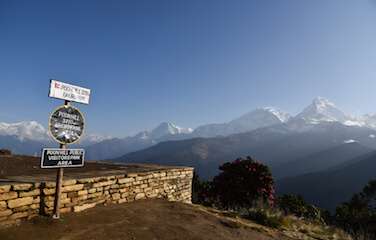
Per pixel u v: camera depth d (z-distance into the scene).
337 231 13.64
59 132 7.52
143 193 11.51
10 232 6.27
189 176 15.66
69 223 7.38
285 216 13.79
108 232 7.36
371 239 14.74
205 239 8.09
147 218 9.04
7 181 7.67
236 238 8.69
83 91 8.15
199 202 20.00
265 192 19.67
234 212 13.41
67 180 8.07
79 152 7.92
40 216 7.22
